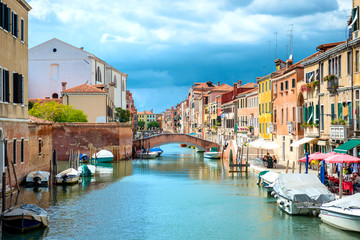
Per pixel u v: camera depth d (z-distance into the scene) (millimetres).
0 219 20344
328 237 18719
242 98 66625
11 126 27297
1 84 25297
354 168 28484
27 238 18609
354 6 29047
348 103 29672
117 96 96375
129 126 60250
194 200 28031
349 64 29656
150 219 22688
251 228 20688
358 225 18578
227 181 37438
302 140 35656
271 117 50781
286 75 44500
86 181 37406
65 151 57500
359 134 27891
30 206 20328
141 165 53719
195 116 117188
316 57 35438
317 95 35906
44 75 83562
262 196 29391
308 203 22109
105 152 56031
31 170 33594
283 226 20812
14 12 27688
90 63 83375
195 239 19047
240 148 50344
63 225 21094
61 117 59844
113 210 24797
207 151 68438
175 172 45344
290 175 23859
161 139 71125
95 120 68562
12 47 27281
